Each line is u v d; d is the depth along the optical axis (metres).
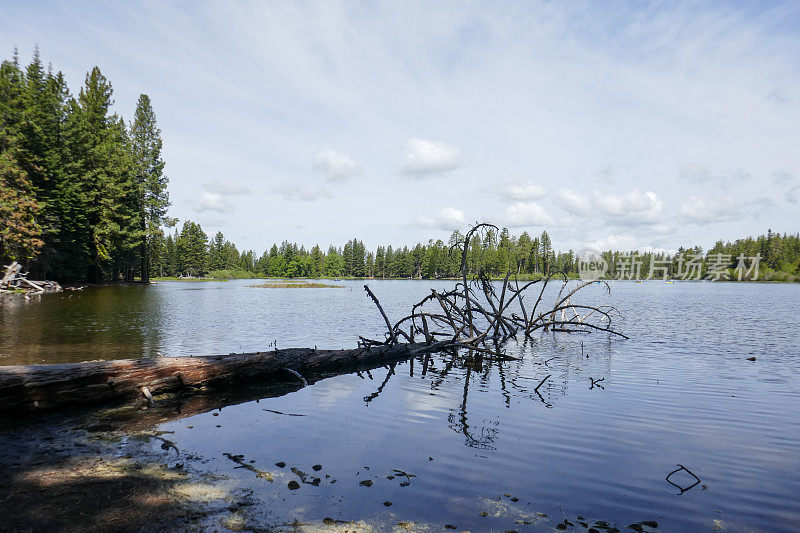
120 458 5.54
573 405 8.49
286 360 11.20
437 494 4.61
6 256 39.88
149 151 66.31
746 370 12.14
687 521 4.19
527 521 4.08
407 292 65.69
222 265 174.38
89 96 59.03
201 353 13.06
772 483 5.12
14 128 39.72
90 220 52.06
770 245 142.25
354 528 3.85
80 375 7.89
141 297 39.41
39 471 5.05
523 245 146.62
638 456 5.89
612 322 26.28
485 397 9.16
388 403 8.62
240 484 4.76
